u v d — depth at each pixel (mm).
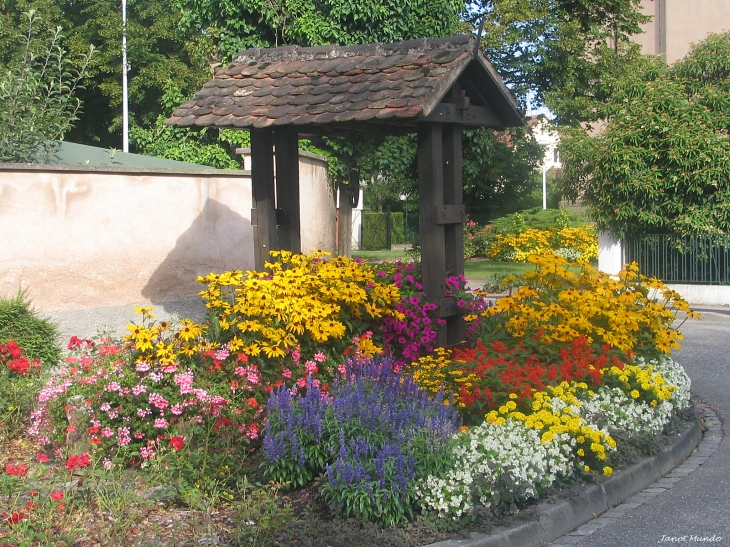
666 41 36594
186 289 16047
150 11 32719
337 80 8609
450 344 8742
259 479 5602
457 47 8453
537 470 5477
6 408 6887
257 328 6445
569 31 26828
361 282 7902
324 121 8023
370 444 5246
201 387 6023
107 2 32312
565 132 18656
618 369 6945
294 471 5418
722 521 5559
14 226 12930
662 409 7156
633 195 17234
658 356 8141
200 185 16297
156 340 6438
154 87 31531
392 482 4949
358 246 34969
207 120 8539
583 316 7605
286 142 8914
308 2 22359
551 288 8234
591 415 6320
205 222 16422
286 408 5594
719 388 9695
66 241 13742
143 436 5887
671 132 16922
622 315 7695
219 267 16797
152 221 15305
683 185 17062
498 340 7934
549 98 27125
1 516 4855
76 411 6051
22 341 8953
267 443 5387
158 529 4852
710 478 6496
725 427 8062
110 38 31266
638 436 6645
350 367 6766
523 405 6273
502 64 27641
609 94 28406
